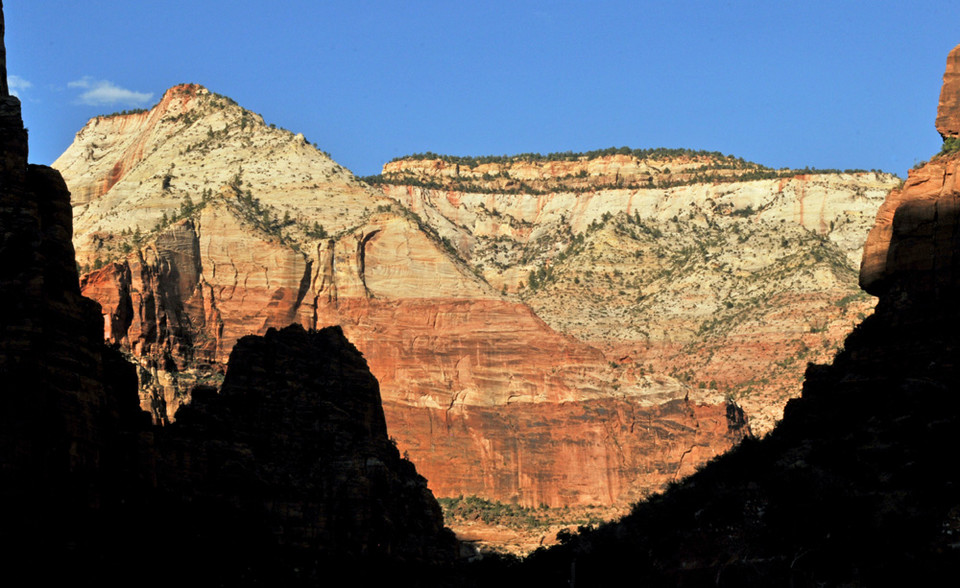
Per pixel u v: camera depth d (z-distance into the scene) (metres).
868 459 159.88
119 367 151.88
